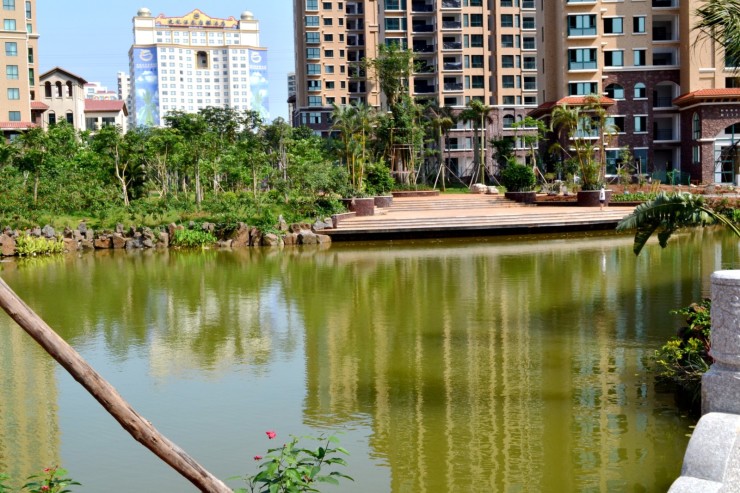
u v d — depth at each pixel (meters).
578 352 12.86
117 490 7.88
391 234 34.62
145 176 45.16
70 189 38.12
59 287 21.92
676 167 59.12
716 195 42.91
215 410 10.30
